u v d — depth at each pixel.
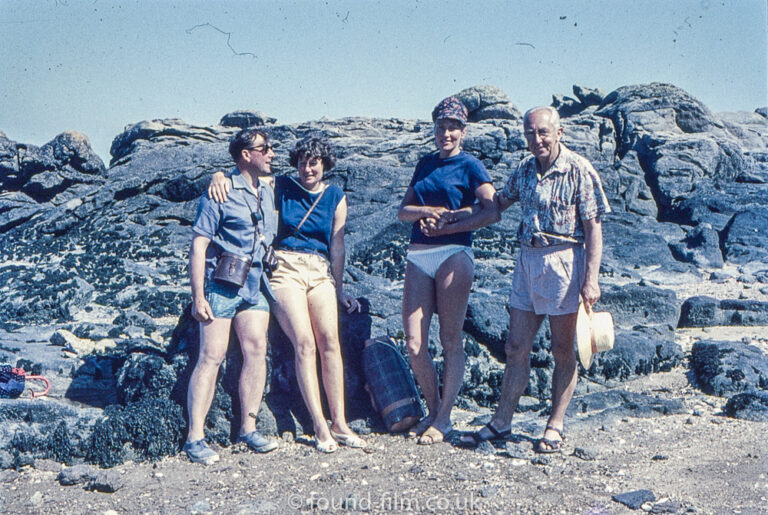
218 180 5.15
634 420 5.94
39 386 6.61
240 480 4.72
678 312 8.81
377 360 5.71
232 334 5.45
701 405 6.32
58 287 11.02
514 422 5.84
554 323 5.12
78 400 6.27
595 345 4.99
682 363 7.39
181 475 4.82
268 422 5.51
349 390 5.82
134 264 14.73
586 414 6.08
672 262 13.74
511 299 5.36
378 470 4.86
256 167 5.22
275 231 5.38
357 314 5.96
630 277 12.54
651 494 4.36
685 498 4.37
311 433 5.61
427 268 5.41
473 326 7.08
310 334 5.29
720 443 5.36
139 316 9.51
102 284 12.50
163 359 5.81
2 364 6.71
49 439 5.10
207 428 5.38
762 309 8.84
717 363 6.86
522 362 5.34
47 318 10.19
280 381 5.68
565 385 5.22
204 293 5.12
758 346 7.81
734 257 14.96
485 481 4.64
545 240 5.05
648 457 5.08
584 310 5.03
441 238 5.37
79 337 8.52
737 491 4.46
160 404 5.34
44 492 4.55
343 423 5.36
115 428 5.10
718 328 8.73
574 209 5.01
